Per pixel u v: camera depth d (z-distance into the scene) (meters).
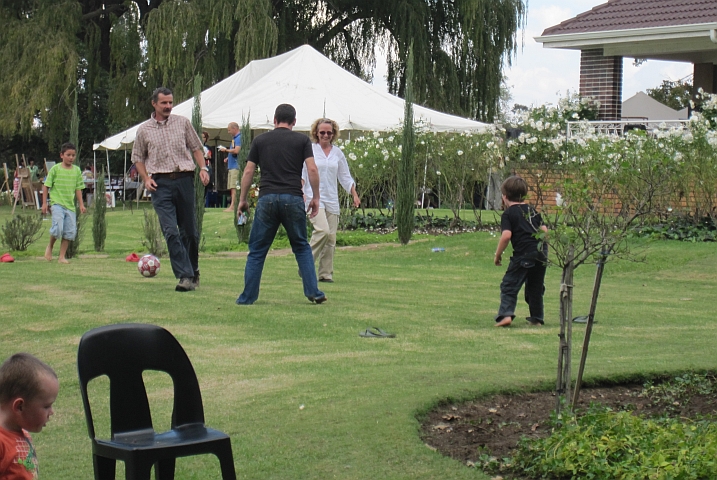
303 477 4.86
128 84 35.22
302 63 27.42
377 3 37.00
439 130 25.22
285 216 9.91
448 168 20.34
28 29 33.59
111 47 35.38
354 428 5.50
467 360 7.35
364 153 20.48
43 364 3.76
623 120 20.89
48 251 14.81
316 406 5.96
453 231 19.98
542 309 9.19
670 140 16.59
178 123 10.85
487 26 36.28
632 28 21.20
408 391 6.23
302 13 37.69
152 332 4.62
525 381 6.54
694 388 6.72
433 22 37.41
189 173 10.90
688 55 23.41
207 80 33.00
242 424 5.67
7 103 33.44
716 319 9.63
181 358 4.68
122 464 5.23
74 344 7.94
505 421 5.88
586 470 4.80
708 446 4.87
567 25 22.91
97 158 44.28
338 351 7.68
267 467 4.99
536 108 19.81
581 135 18.34
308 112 25.25
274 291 11.23
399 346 7.91
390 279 12.82
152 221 16.25
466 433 5.63
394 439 5.32
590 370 6.92
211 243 18.55
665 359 7.41
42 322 8.86
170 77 33.47
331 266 12.33
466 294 11.32
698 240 16.06
